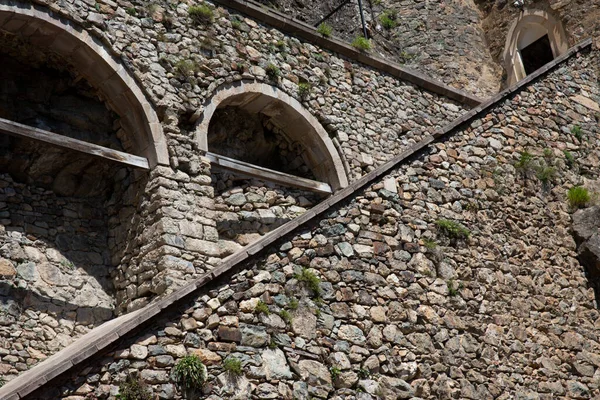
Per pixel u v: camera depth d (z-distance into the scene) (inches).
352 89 607.5
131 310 459.8
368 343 342.0
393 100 631.2
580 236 455.8
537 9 804.0
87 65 485.1
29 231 461.1
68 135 488.4
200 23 535.2
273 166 593.3
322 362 325.1
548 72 532.4
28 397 264.8
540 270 430.9
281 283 330.0
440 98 663.8
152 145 483.5
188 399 288.0
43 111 487.5
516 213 440.5
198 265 469.1
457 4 876.0
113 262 487.5
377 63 628.7
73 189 491.2
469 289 393.1
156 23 513.7
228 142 561.0
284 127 577.6
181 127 504.7
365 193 379.6
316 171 582.6
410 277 372.8
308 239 348.8
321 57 598.9
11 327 426.0
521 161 461.4
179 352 293.1
